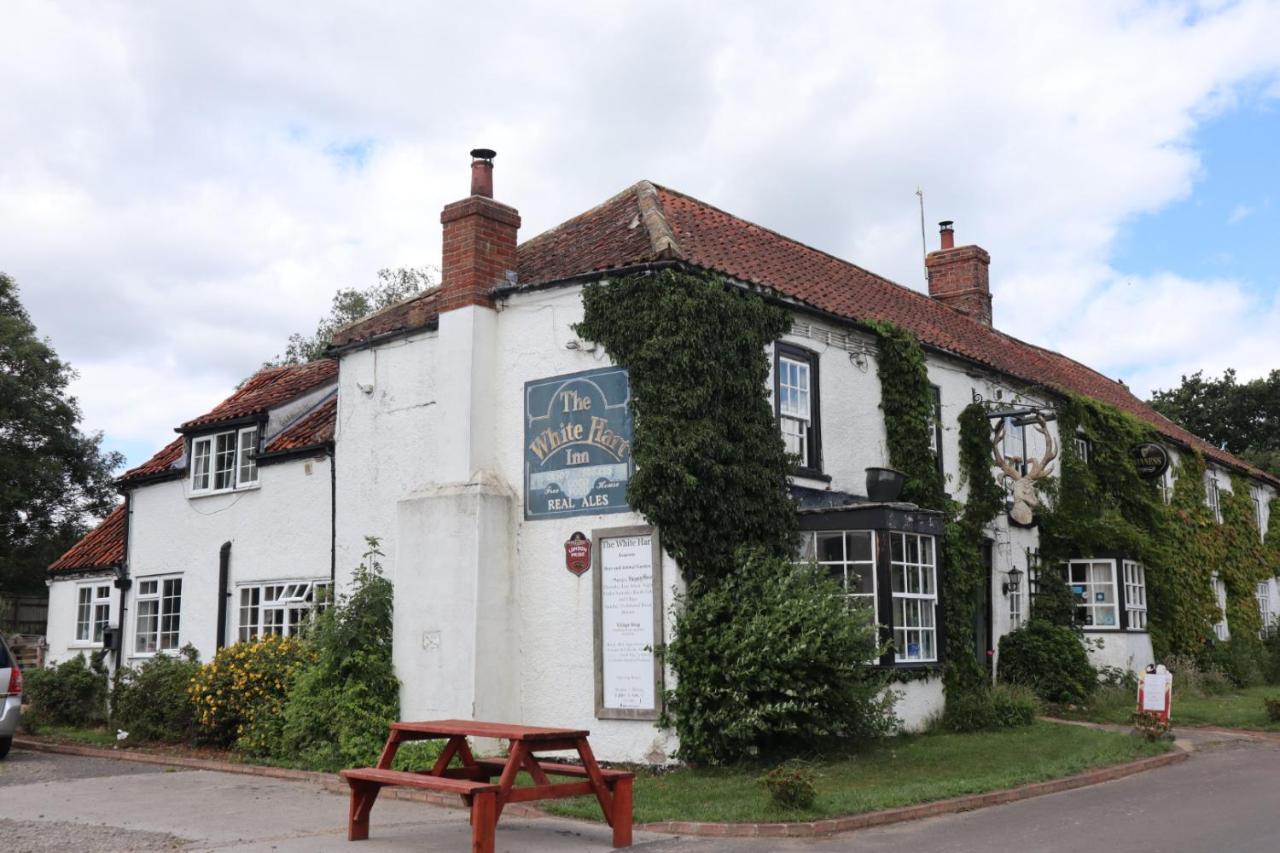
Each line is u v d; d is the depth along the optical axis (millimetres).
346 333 16922
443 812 10492
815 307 15133
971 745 13344
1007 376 19891
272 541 18188
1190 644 23484
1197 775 11773
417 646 13750
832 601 12445
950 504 17156
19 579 36469
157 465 21391
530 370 14164
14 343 35062
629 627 12734
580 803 10352
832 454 15453
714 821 9234
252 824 9914
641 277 13102
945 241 25344
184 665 17047
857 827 9195
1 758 15539
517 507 13969
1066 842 8414
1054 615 19969
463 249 14648
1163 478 25484
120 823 10016
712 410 12891
